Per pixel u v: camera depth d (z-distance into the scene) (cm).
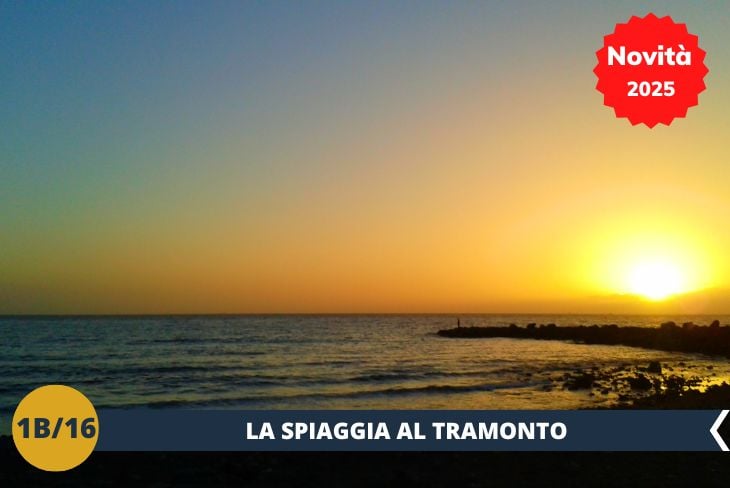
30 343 6581
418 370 3903
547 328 8594
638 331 7094
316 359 4781
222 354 5281
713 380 3234
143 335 8250
